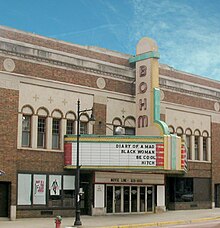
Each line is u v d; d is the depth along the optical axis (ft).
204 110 145.18
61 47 113.80
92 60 119.24
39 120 107.45
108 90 119.75
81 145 110.42
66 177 110.32
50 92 108.68
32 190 104.27
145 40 122.21
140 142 110.63
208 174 144.25
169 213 120.67
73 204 110.83
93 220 100.37
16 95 102.58
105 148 110.22
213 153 146.61
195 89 142.92
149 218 105.70
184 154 113.80
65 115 110.93
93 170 111.45
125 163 109.91
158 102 117.91
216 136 148.56
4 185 101.65
